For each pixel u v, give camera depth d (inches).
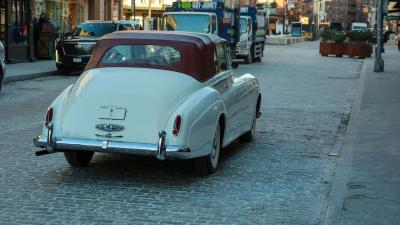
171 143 276.5
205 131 292.5
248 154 370.0
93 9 1619.1
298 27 3503.9
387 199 255.3
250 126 398.6
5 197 264.7
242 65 1216.8
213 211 250.5
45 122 292.5
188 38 317.7
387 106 572.4
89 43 932.0
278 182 301.3
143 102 283.9
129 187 284.8
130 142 278.8
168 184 291.9
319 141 422.3
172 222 235.3
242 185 293.3
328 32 1659.7
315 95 703.7
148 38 319.0
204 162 302.7
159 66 307.9
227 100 330.6
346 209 241.1
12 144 384.2
